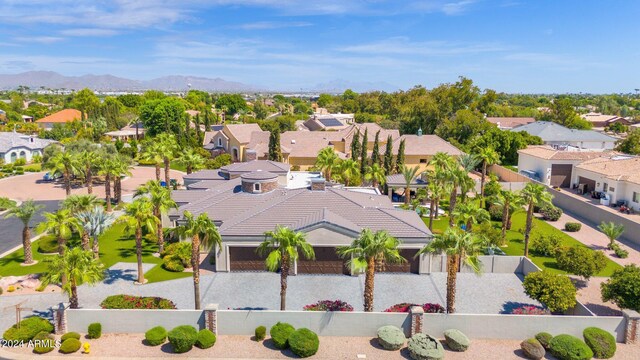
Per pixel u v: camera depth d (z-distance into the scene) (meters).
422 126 114.94
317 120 120.44
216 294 35.56
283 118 128.38
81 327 29.47
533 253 45.19
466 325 29.06
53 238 45.44
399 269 39.78
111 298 32.19
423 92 147.62
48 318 31.39
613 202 60.12
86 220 40.75
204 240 31.53
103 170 57.41
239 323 29.41
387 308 33.25
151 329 28.75
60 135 112.12
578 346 26.47
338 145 86.06
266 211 42.03
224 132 94.94
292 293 35.72
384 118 146.88
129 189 72.19
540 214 59.41
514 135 91.12
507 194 47.09
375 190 57.38
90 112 136.50
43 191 70.44
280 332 28.05
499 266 40.44
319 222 38.12
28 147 94.50
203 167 80.31
